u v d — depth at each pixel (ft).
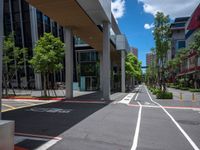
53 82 165.27
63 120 41.75
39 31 155.22
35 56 88.38
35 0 62.03
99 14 75.46
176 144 26.96
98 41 119.03
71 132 32.24
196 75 184.65
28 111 53.52
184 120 42.78
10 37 101.96
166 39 100.58
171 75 311.47
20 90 142.10
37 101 80.23
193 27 215.10
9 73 101.81
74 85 165.78
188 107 63.26
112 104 69.92
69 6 67.21
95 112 52.24
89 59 172.76
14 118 43.68
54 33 174.40
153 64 180.65
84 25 87.86
